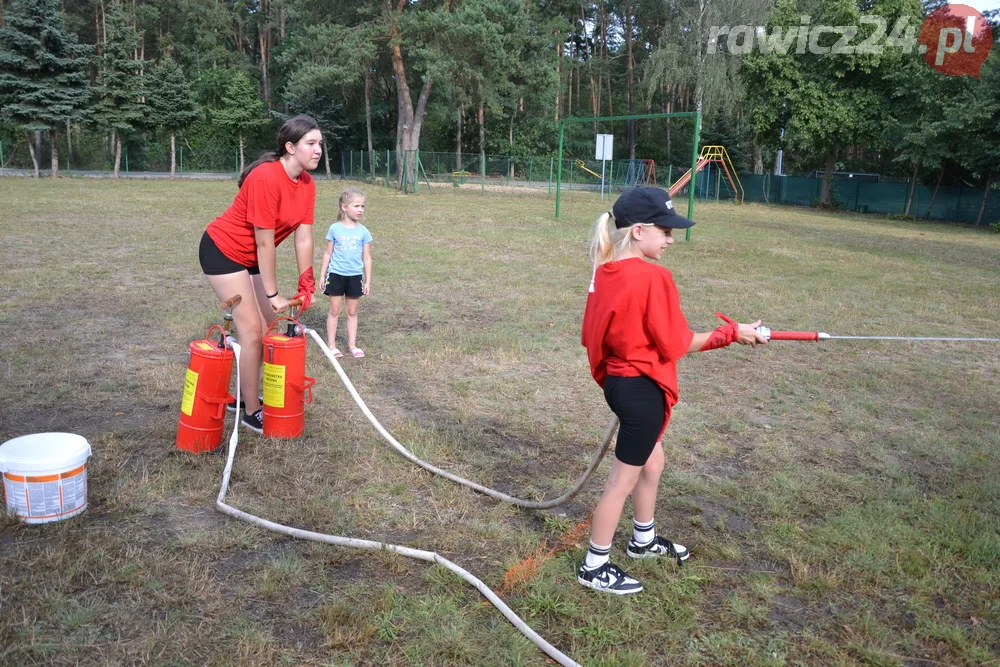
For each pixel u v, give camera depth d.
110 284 9.41
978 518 3.90
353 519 3.66
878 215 34.78
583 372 6.45
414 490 4.05
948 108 28.78
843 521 3.81
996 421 5.59
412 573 3.20
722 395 6.00
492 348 7.09
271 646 2.67
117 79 38.97
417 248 14.03
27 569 3.08
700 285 11.20
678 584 3.19
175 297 8.76
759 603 3.10
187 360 6.25
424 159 48.75
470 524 3.67
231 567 3.20
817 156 39.81
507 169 49.78
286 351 4.48
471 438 4.78
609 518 3.04
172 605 2.90
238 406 4.36
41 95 34.94
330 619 2.82
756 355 7.34
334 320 6.52
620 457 2.98
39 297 8.45
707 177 41.62
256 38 68.69
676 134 61.53
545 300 9.44
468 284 10.49
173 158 42.22
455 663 2.64
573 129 59.88
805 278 12.27
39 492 3.42
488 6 33.75
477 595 3.05
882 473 4.54
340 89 53.31
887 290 11.31
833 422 5.45
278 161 4.46
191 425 4.33
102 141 45.31
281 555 3.31
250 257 4.57
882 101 34.72
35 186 28.58
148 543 3.35
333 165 56.06
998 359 7.54
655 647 2.80
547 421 5.20
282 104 59.97
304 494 3.91
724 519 3.83
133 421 4.85
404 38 36.12
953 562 3.46
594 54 68.25
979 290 11.67
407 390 5.76
